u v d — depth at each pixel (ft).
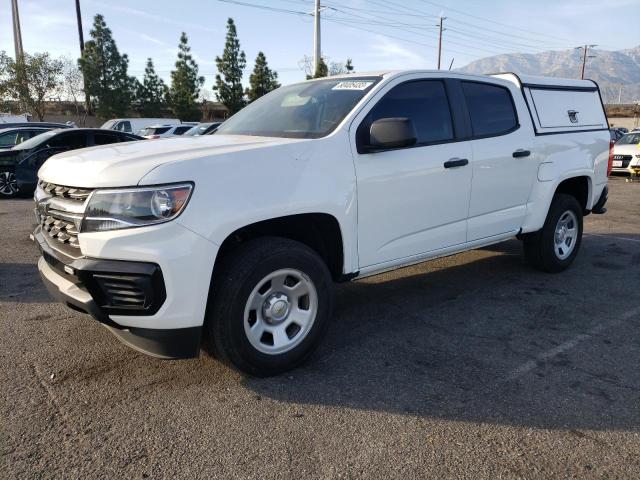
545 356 12.07
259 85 160.04
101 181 9.20
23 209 32.86
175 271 9.14
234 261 10.03
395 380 10.93
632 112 185.16
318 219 11.32
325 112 12.50
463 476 7.97
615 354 12.18
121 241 8.99
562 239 18.69
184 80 156.25
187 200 9.21
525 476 7.97
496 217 15.55
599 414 9.64
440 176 13.44
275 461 8.30
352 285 17.52
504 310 15.08
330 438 8.91
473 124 14.67
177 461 8.30
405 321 14.25
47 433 9.00
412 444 8.75
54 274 10.57
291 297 10.98
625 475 7.98
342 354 12.18
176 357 9.77
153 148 10.84
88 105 134.10
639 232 26.78
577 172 18.02
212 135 13.53
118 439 8.85
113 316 9.33
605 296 16.33
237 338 10.12
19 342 12.64
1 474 7.95
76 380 10.83
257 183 10.05
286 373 11.20
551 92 17.71
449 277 18.40
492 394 10.36
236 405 9.93
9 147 42.75
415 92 13.42
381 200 12.21
